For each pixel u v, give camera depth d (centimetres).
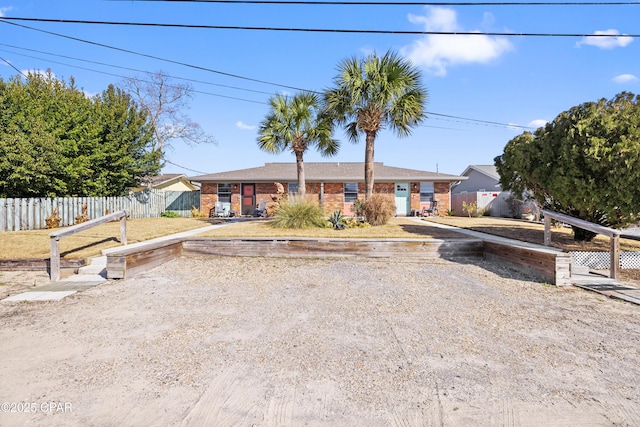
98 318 464
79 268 725
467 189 3014
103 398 277
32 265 747
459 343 385
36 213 1275
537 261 686
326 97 1369
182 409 263
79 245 895
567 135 794
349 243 893
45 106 1603
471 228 1203
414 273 727
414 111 1262
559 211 938
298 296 570
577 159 783
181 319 461
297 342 388
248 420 250
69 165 1497
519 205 1881
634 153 682
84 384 298
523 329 428
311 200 1257
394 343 386
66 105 1628
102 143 1722
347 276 703
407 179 2214
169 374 316
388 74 1227
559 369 326
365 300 547
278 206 1296
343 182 2259
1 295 573
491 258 852
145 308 506
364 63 1270
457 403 271
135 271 705
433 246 887
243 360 344
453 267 781
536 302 538
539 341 391
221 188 2302
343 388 293
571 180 796
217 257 895
